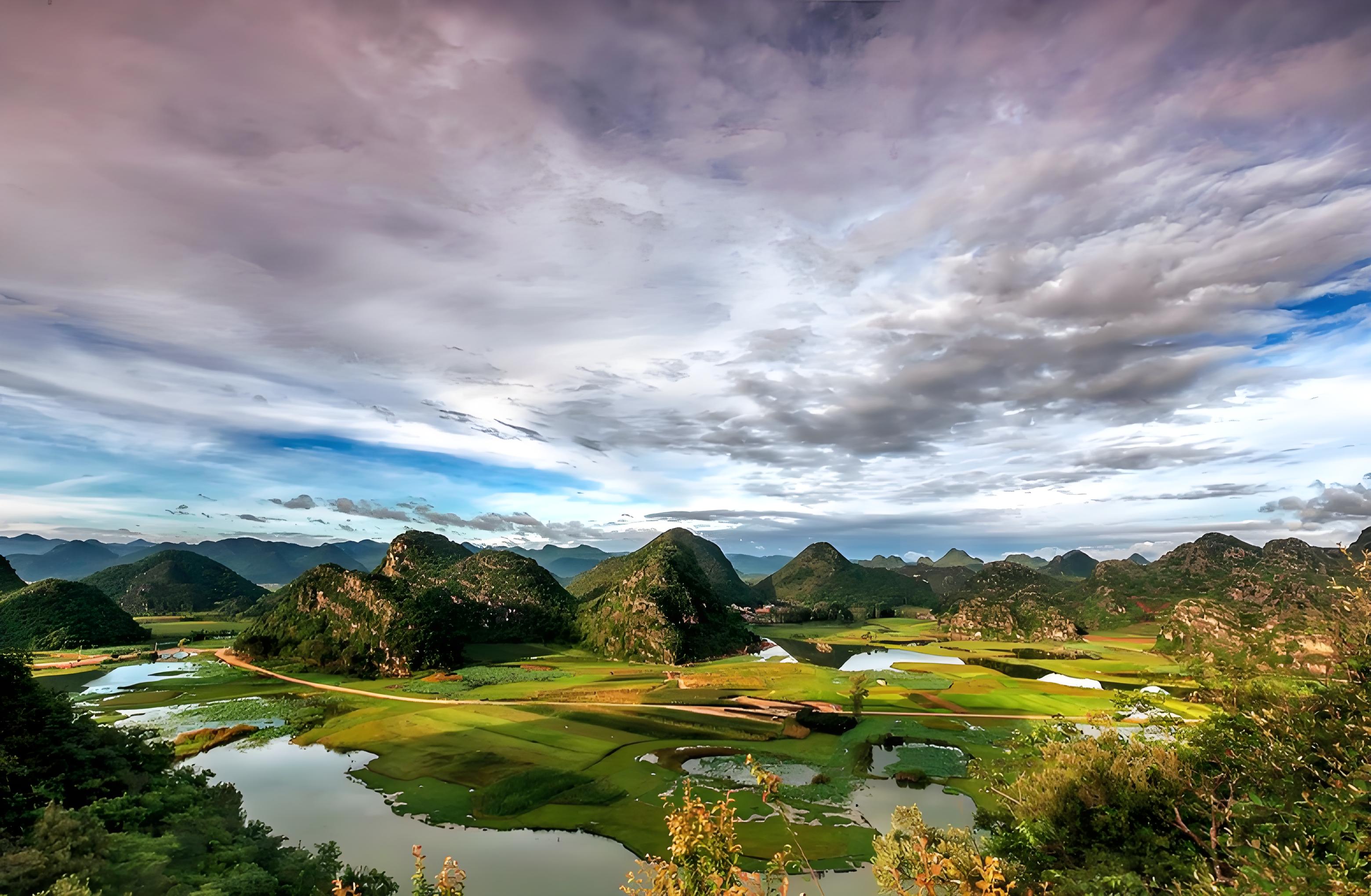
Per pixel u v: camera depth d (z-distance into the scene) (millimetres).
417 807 52438
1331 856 10242
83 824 24656
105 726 38500
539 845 45000
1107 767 19422
